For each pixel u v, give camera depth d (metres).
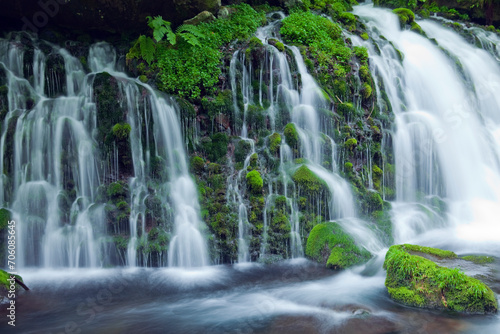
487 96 13.06
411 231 8.65
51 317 5.81
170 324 5.59
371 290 6.49
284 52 9.99
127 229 7.80
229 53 9.89
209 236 7.89
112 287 6.80
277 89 9.74
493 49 15.31
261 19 11.32
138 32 10.74
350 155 9.51
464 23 17.08
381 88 10.95
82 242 7.60
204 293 6.61
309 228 8.23
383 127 10.30
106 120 8.43
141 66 9.64
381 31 13.65
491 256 7.29
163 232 7.82
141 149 8.45
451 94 12.34
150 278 7.16
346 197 8.80
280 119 9.52
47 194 7.91
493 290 5.85
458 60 13.45
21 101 9.12
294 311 5.91
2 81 9.09
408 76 11.91
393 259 6.34
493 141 11.58
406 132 10.34
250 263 7.84
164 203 8.06
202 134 9.26
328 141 9.35
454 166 10.45
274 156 8.90
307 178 8.38
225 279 7.15
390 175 9.84
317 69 10.38
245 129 9.42
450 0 17.89
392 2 16.61
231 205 8.22
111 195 7.98
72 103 8.59
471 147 11.05
